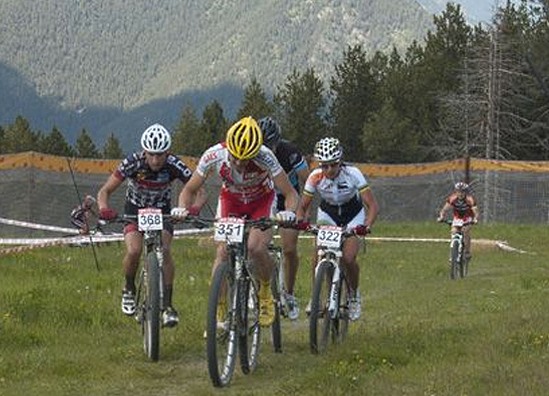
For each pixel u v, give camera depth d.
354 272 11.12
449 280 20.59
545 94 54.34
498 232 36.88
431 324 12.23
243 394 8.62
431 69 62.66
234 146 9.08
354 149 66.19
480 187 41.41
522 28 57.53
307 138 65.12
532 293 16.66
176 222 10.02
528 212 41.12
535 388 8.23
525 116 56.72
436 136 56.22
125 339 11.50
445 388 8.39
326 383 8.72
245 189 9.77
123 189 33.97
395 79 65.12
